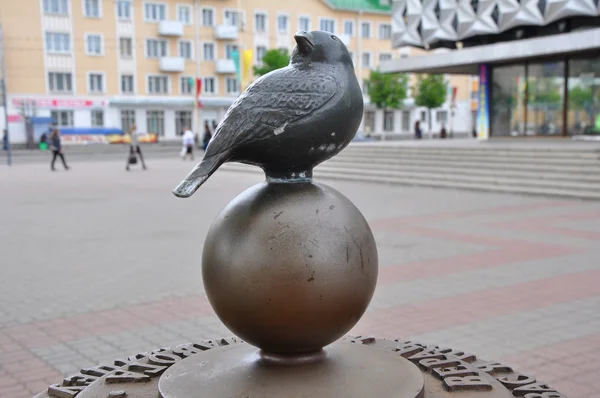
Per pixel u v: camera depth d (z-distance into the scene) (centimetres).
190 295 602
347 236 204
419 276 674
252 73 4375
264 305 196
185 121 4691
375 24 5141
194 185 197
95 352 451
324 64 212
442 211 1188
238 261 199
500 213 1155
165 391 202
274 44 4812
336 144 213
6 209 1253
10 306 567
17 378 406
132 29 4331
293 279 194
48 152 3747
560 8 2075
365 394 195
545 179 1476
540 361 433
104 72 4278
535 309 552
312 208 204
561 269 702
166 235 938
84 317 534
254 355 223
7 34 3919
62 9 4078
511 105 2403
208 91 4669
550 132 2294
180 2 4453
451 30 2439
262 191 213
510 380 246
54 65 4097
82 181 1888
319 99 203
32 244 870
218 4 4584
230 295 201
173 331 496
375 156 2039
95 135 4281
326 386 199
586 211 1162
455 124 5688
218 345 279
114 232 967
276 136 202
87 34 4184
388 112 5403
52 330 500
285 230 198
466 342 470
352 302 203
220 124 207
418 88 4628
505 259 756
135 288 629
